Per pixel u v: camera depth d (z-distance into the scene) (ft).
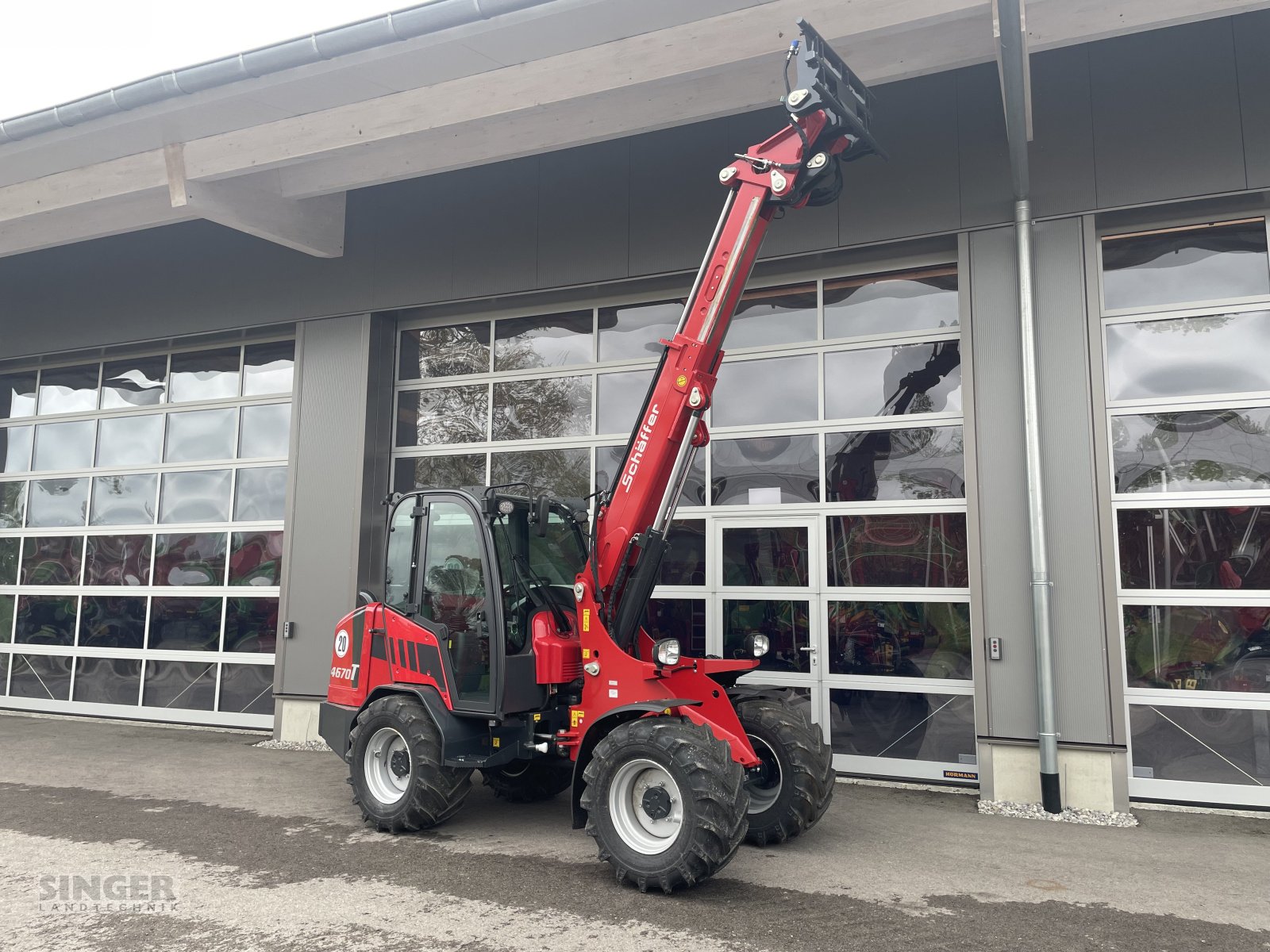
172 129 22.17
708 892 13.00
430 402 27.50
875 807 18.51
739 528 23.06
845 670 21.58
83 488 32.53
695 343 15.26
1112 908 12.51
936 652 20.79
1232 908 12.57
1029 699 18.90
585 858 14.75
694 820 12.48
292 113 21.30
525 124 21.36
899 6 16.15
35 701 31.94
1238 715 18.25
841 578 21.90
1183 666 18.74
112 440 32.35
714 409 23.81
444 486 26.94
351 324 27.48
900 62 17.75
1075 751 18.47
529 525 17.43
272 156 21.59
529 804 18.65
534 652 16.48
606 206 24.56
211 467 30.22
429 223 26.73
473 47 18.40
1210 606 18.69
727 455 23.48
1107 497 18.89
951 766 20.31
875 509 21.77
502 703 15.71
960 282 20.57
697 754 12.79
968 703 20.34
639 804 13.47
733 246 15.30
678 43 17.69
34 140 22.61
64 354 32.55
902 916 12.10
